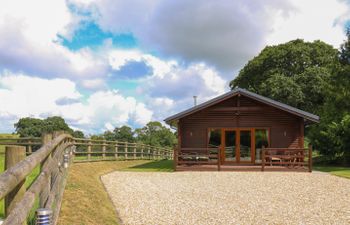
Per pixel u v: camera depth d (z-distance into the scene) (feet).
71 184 28.07
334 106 72.84
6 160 9.38
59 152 18.86
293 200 29.45
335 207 26.86
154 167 58.95
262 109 59.47
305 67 107.34
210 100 58.08
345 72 71.00
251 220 22.89
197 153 59.62
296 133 58.75
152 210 25.35
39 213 8.71
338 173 49.98
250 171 52.90
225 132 60.39
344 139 66.33
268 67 114.11
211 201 28.81
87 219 20.25
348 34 75.51
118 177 42.42
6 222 5.72
